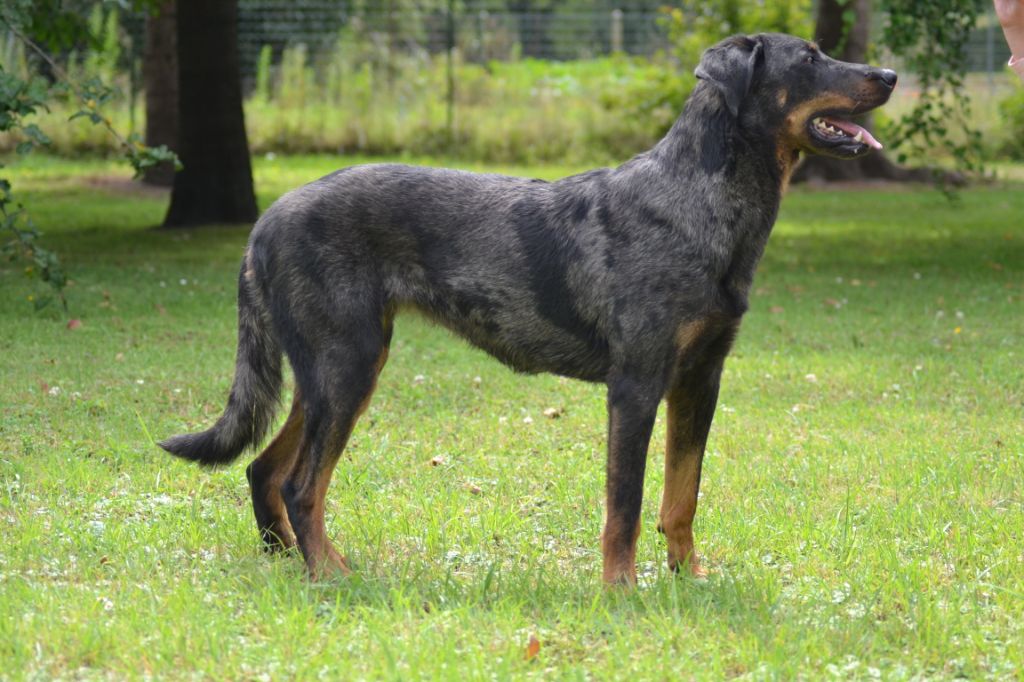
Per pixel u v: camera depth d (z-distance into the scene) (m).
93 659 4.48
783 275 14.87
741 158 5.22
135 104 29.67
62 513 6.21
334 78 31.44
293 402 5.78
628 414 5.20
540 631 4.78
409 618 4.86
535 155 29.58
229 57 18.02
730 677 4.48
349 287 5.39
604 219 5.29
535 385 9.41
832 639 4.75
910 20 14.62
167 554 5.65
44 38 14.97
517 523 6.23
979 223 19.66
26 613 4.80
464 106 31.45
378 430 8.05
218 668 4.41
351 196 5.45
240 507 6.54
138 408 8.29
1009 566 5.59
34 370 9.17
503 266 5.39
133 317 11.41
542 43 36.50
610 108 29.88
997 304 12.84
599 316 5.28
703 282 5.16
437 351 10.52
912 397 9.04
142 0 16.78
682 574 5.44
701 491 6.88
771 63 5.20
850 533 6.04
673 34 28.17
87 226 18.16
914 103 29.77
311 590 5.21
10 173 25.78
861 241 17.88
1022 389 9.26
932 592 5.28
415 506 6.47
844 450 7.61
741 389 9.34
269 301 5.54
